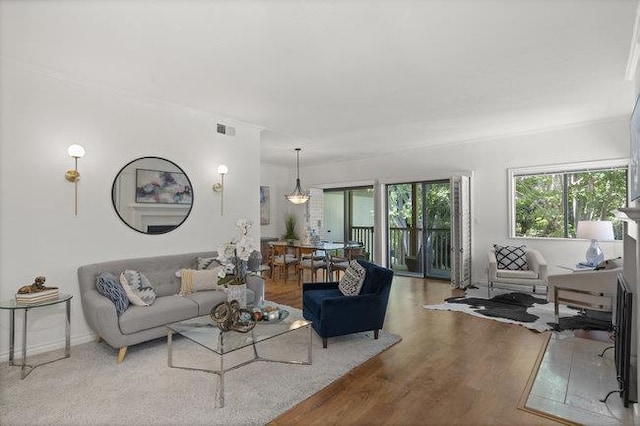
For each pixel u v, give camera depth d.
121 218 3.66
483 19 2.36
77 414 2.16
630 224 2.77
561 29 2.50
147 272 3.68
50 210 3.19
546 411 2.21
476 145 6.05
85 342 3.34
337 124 5.04
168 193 4.06
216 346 2.38
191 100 3.98
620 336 2.47
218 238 4.57
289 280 6.64
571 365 2.85
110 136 3.59
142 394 2.40
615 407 2.25
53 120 3.21
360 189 8.11
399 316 4.23
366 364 2.89
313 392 2.44
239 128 4.86
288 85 3.54
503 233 5.76
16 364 2.87
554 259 5.27
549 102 4.12
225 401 2.31
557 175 5.38
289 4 2.17
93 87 3.46
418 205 7.06
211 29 2.47
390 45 2.72
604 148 4.88
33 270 3.09
